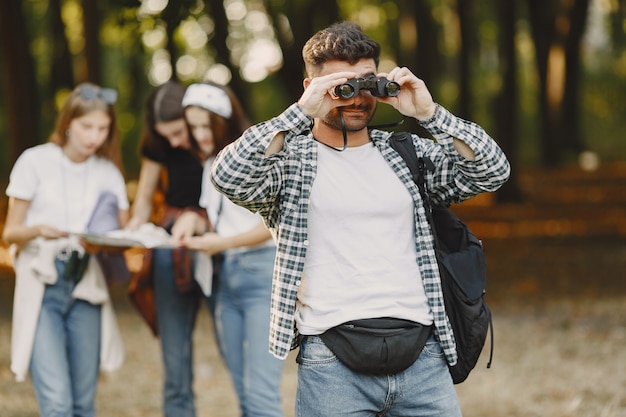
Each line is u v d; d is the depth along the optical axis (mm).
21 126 22547
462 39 25734
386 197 3539
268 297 5223
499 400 7215
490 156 3531
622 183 29469
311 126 3742
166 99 5516
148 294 5703
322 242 3523
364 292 3484
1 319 11492
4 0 22094
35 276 4984
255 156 3412
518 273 14609
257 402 5094
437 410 3557
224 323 5363
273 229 3678
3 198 27656
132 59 32625
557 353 8852
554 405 7008
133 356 9117
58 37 26047
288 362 8750
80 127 5070
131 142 36750
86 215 5191
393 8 30250
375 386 3504
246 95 17656
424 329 3545
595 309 11203
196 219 5398
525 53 42219
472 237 3678
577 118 35062
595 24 38344
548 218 22016
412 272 3559
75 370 5105
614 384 7582
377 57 3613
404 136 3721
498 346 9258
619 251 16625
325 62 3545
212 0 15406
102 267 5207
